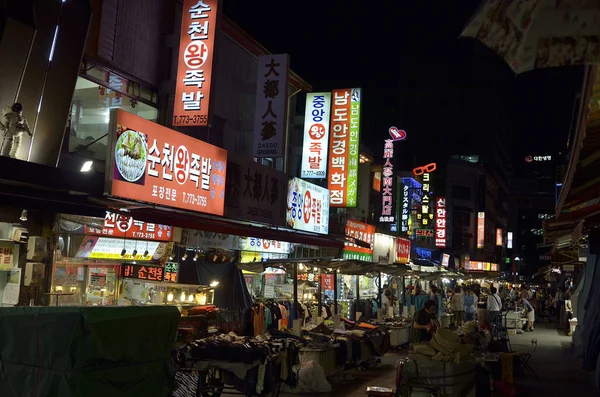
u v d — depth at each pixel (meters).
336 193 23.91
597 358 12.46
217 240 16.14
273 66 18.28
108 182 11.22
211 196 14.91
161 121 14.48
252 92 19.28
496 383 12.30
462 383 9.13
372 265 17.94
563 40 2.37
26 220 10.15
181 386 7.98
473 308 24.52
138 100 13.81
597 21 2.30
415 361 9.06
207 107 13.62
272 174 18.58
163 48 14.56
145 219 10.45
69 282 12.21
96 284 12.93
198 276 14.33
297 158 24.62
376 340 14.67
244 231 13.73
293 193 20.19
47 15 10.20
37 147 10.52
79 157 12.02
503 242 104.69
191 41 13.86
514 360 13.91
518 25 2.37
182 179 13.62
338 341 12.79
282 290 20.72
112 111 11.32
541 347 21.11
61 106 10.79
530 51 2.40
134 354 4.36
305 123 23.28
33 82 10.20
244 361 9.02
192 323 13.02
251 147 20.50
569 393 12.30
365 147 31.89
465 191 77.81
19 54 9.80
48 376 4.00
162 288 13.62
